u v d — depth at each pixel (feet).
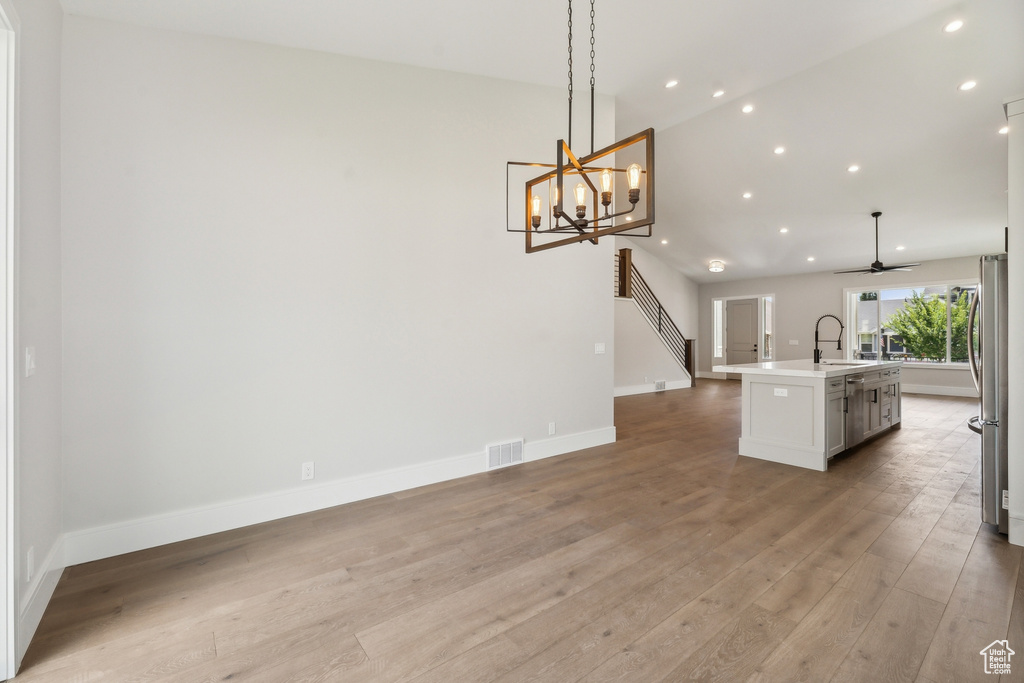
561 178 7.25
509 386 13.28
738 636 5.86
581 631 6.01
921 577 7.20
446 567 7.69
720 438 16.72
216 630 6.12
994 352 8.90
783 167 19.89
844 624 6.07
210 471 9.12
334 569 7.66
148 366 8.55
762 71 13.33
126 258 8.34
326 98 10.27
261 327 9.56
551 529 9.11
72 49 7.94
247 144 9.39
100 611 6.57
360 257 10.68
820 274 32.48
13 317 5.49
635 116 16.47
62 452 7.86
